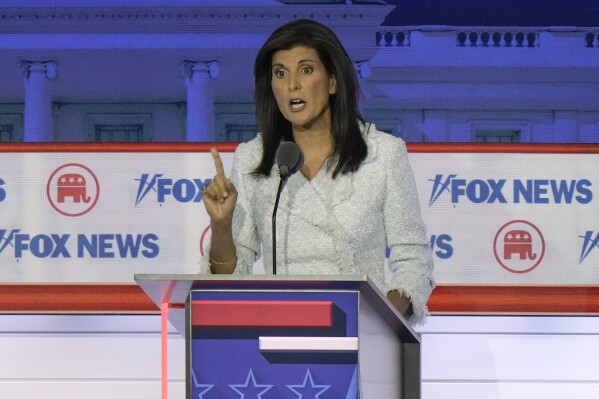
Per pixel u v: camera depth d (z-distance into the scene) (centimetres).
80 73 1727
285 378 827
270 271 1101
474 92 1717
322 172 1101
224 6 1720
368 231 1096
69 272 1717
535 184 1705
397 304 1049
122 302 1717
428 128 1720
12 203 1716
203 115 1727
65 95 1727
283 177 1031
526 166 1702
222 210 989
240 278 808
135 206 1716
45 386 1719
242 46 1723
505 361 1716
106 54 1727
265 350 830
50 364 1725
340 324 826
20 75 1722
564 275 1708
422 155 1700
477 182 1700
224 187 987
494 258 1708
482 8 1712
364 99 1717
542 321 1720
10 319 1731
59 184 1720
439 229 1702
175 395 1716
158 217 1717
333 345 826
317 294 829
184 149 1711
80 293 1717
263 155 1122
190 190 1714
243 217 1132
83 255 1719
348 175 1099
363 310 838
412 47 1717
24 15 1722
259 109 1130
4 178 1717
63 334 1730
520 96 1716
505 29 1714
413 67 1716
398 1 1712
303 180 1102
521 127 1719
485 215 1703
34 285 1716
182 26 1723
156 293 862
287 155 1029
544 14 1711
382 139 1128
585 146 1702
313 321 828
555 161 1702
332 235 1084
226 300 835
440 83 1717
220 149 1708
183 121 1728
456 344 1717
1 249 1716
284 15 1723
